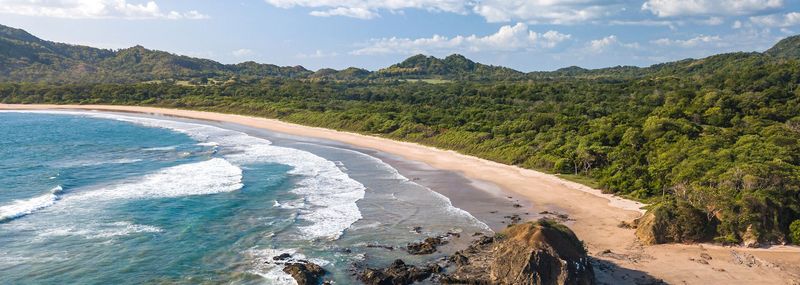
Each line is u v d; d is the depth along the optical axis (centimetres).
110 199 4234
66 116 12006
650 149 5416
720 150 4594
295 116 10956
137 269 2845
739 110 7319
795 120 6531
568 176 5231
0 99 14550
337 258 3031
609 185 4575
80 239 3275
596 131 6531
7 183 4806
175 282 2689
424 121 9075
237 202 4188
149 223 3619
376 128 9012
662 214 3231
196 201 4203
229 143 7912
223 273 2802
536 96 11756
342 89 16338
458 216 3903
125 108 13550
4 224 3528
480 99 11725
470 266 2836
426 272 2773
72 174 5266
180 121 11238
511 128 7538
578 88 12238
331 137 8638
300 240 3331
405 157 6631
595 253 3033
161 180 4991
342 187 4809
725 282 2644
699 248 3080
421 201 4341
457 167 5884
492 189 4775
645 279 2670
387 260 3006
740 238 3133
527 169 5675
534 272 2447
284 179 5097
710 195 3312
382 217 3862
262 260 2986
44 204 4028
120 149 7125
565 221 3722
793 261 2884
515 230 2700
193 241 3278
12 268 2816
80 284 2653
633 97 10250
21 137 8225
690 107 7556
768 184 3375
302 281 2653
